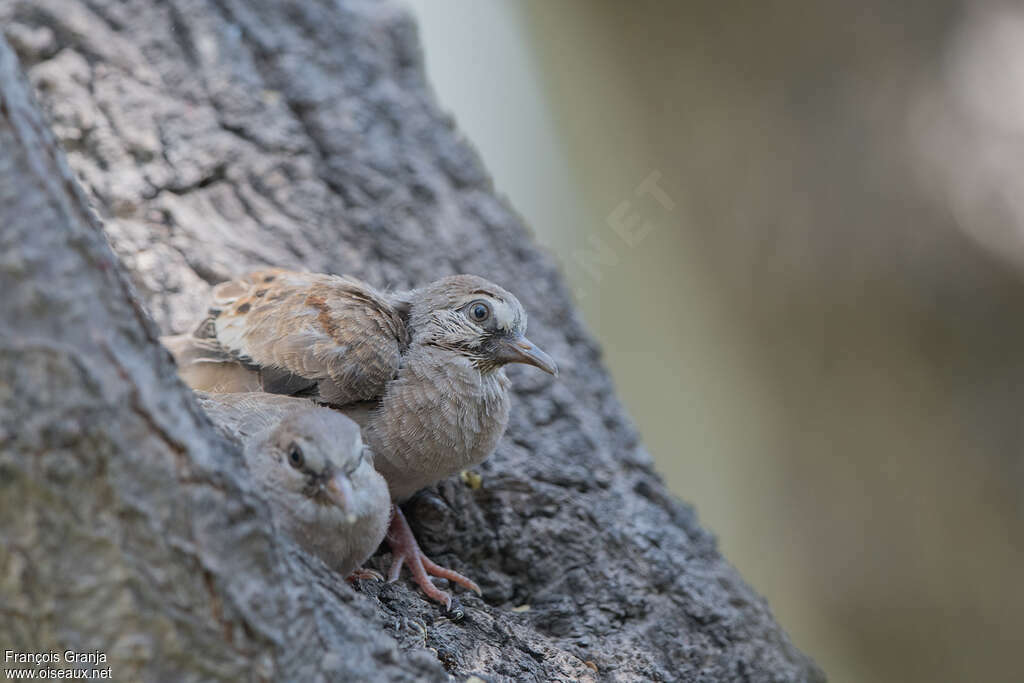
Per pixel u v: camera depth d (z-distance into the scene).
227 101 11.53
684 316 17.03
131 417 4.61
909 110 17.64
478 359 8.45
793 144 17.75
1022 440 16.75
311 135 11.84
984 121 17.36
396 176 11.86
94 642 4.80
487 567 8.65
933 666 17.17
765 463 18.02
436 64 17.48
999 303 16.95
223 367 8.55
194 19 11.98
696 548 9.46
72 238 4.54
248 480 5.14
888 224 17.38
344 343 8.16
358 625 5.52
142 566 4.69
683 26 17.77
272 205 11.00
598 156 17.38
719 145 17.80
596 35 18.02
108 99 10.97
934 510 17.30
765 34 17.77
